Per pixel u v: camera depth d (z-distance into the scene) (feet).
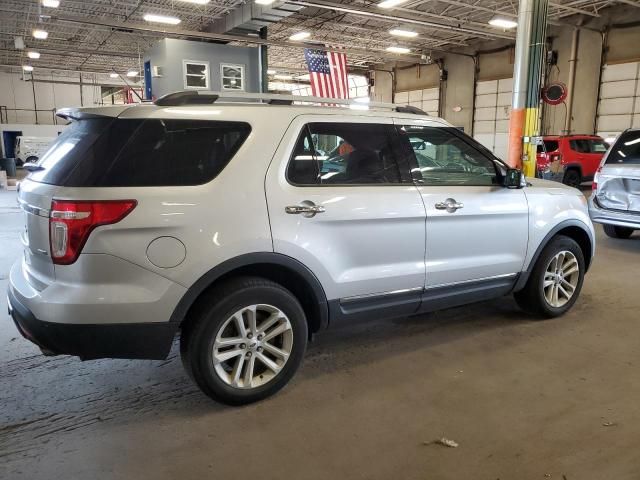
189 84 49.37
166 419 8.68
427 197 10.65
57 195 7.58
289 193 8.98
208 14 52.39
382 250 10.13
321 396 9.48
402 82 88.94
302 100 10.05
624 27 55.93
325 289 9.52
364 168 10.15
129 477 7.16
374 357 11.25
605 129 58.85
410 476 7.17
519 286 12.81
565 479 7.08
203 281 8.16
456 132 11.66
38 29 62.39
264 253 8.63
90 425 8.49
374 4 54.70
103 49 75.25
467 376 10.28
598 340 12.16
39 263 8.21
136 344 7.95
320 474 7.22
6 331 12.60
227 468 7.36
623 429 8.29
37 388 9.75
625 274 18.44
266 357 9.26
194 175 8.25
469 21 57.21
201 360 8.46
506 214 11.96
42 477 7.14
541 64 29.30
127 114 8.09
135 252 7.70
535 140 29.71
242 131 8.86
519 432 8.24
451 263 11.20
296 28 64.39
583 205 13.98
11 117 106.32
